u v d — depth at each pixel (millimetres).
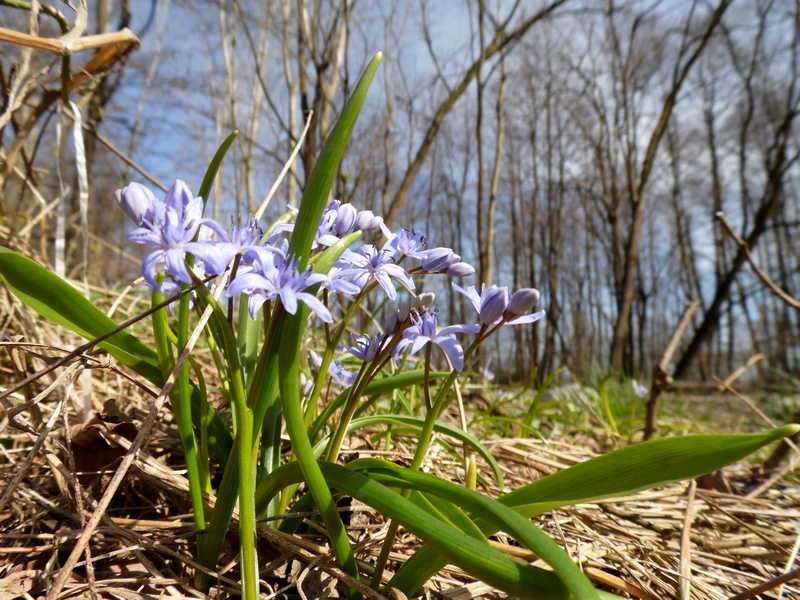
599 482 115
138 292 383
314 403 158
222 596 135
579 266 3414
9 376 265
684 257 2939
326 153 117
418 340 132
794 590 176
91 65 221
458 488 116
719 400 911
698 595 161
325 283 123
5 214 301
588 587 88
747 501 234
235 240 116
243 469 113
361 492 116
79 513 130
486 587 149
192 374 312
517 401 596
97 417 173
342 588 143
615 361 979
